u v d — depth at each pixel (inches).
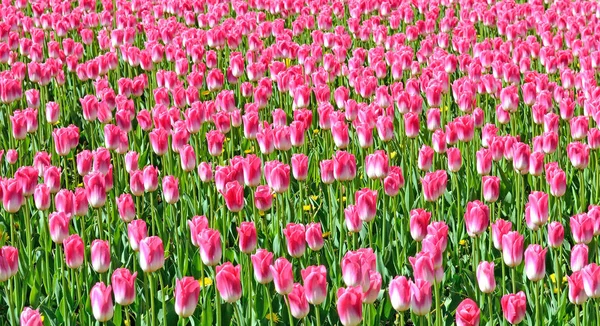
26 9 565.3
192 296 164.6
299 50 406.9
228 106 312.5
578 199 283.7
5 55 403.9
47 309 208.8
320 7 550.0
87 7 535.2
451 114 371.6
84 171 246.7
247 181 229.3
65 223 203.9
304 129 275.1
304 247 193.0
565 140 339.9
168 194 232.8
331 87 382.0
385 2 524.4
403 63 380.8
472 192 278.8
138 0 537.6
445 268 238.8
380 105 317.7
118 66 419.8
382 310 220.7
